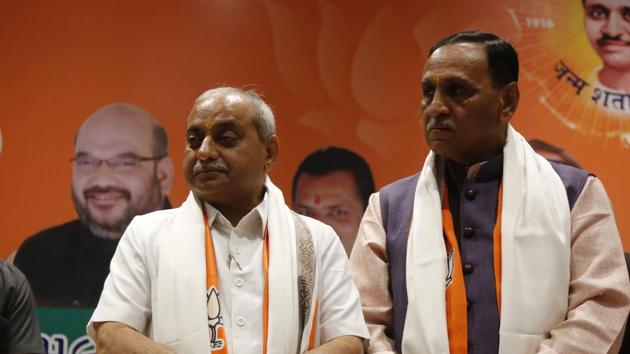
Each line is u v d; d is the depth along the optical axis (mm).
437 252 2402
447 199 2535
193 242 2291
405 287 2424
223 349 2166
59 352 4434
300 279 2309
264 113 2416
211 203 2400
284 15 4715
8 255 4500
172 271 2234
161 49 4684
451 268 2406
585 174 2463
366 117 4660
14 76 4637
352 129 4648
